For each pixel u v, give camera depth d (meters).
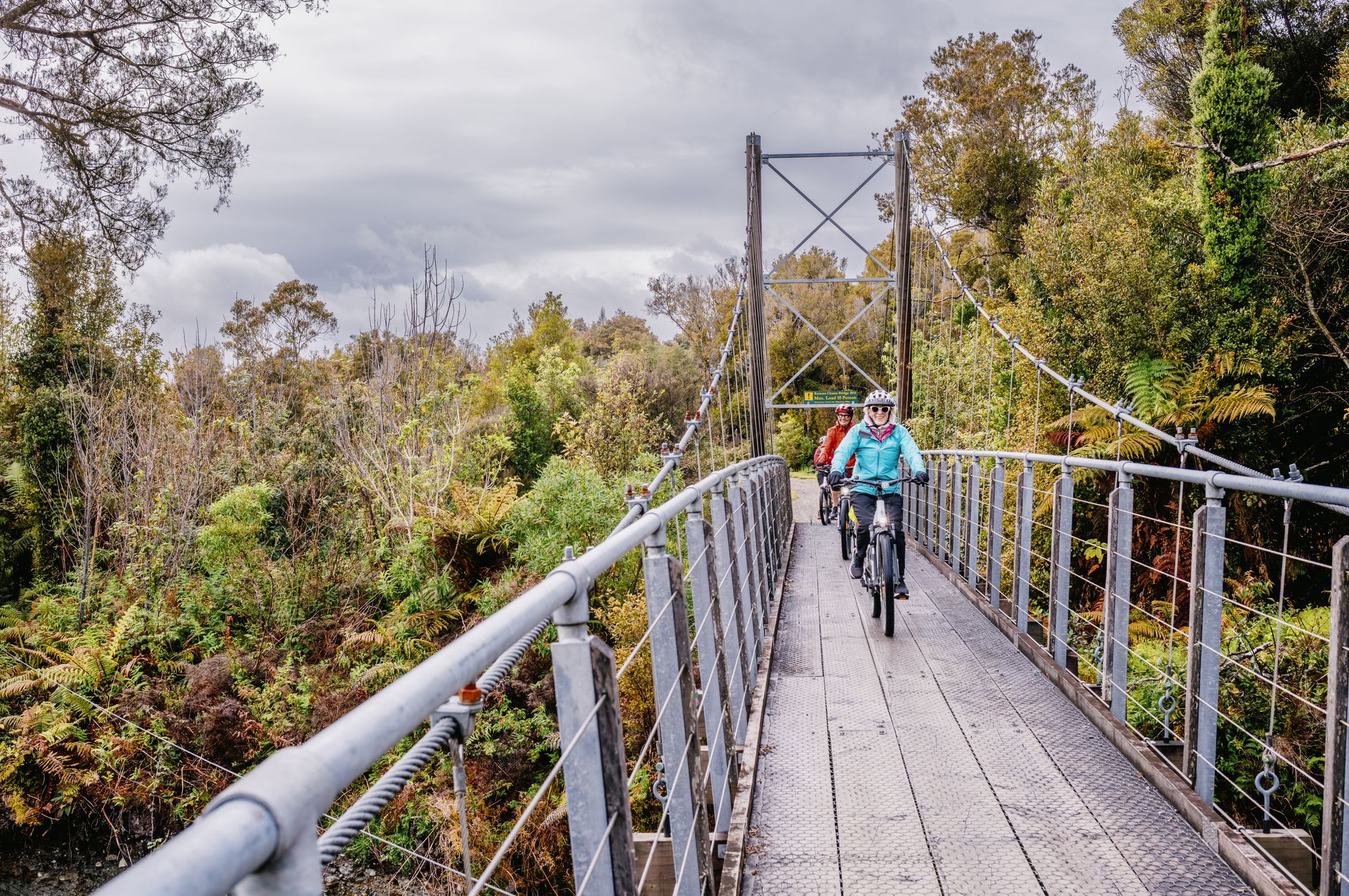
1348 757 2.51
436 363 16.48
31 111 12.39
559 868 8.66
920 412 20.45
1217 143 10.14
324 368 24.12
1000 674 5.23
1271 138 10.54
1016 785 3.71
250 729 11.10
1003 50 29.28
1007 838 3.26
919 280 20.66
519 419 25.97
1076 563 10.83
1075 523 10.96
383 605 14.20
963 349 18.03
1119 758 3.96
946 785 3.73
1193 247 11.47
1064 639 5.15
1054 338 12.12
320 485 17.56
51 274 13.78
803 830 3.37
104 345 21.66
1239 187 10.19
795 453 36.66
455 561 13.82
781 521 10.47
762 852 3.22
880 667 5.45
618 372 25.31
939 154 30.20
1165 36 17.58
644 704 9.19
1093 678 7.09
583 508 13.46
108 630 13.18
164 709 11.89
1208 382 10.12
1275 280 10.52
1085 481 10.66
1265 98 10.09
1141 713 6.33
